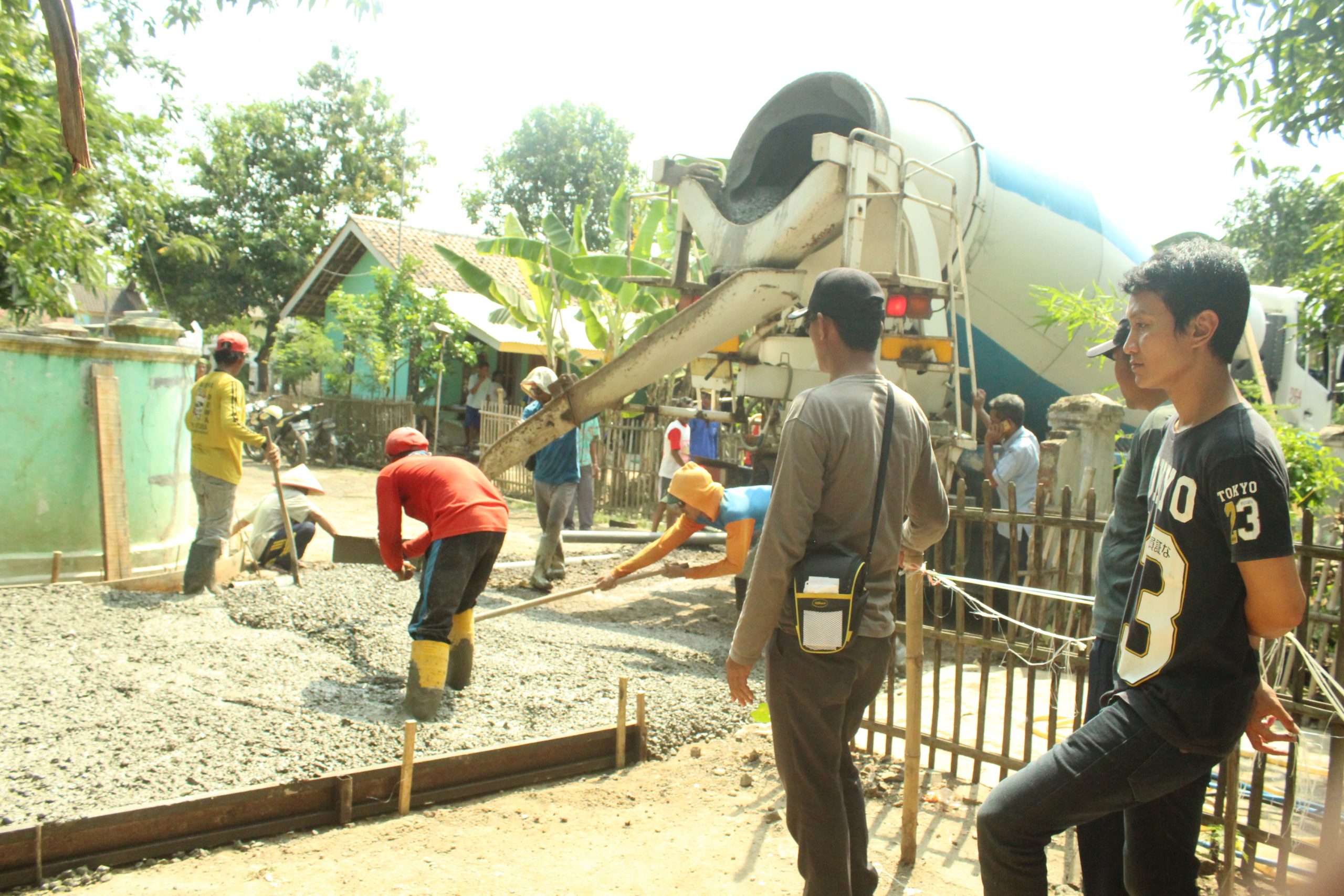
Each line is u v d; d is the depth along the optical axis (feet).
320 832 11.50
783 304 22.82
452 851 11.10
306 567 24.68
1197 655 7.11
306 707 14.60
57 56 9.37
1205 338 7.19
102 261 33.58
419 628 14.69
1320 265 22.75
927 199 24.04
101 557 22.22
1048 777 7.43
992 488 13.38
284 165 99.91
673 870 10.85
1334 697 9.73
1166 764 7.14
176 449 24.47
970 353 23.39
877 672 9.09
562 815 12.28
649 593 26.76
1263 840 10.57
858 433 8.67
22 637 16.81
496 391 63.77
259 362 101.24
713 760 14.47
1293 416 40.22
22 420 20.93
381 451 61.16
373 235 75.66
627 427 43.11
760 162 24.36
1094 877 9.26
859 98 22.66
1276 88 19.42
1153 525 7.52
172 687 14.96
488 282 48.70
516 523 40.63
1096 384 28.35
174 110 40.75
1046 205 26.17
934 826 12.22
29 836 9.86
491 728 14.32
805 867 8.86
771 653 8.84
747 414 29.55
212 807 10.94
